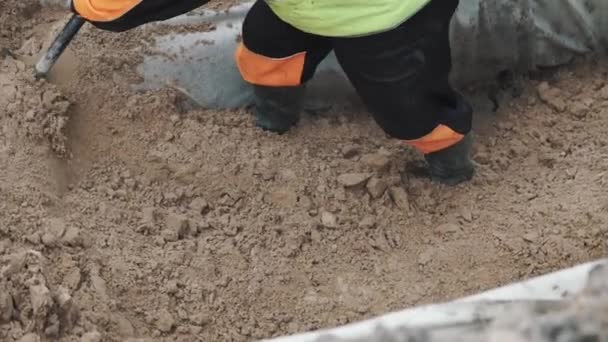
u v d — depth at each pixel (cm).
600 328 239
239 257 409
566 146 446
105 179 425
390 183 430
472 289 402
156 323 388
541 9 454
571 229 413
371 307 398
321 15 369
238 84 447
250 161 431
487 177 436
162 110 439
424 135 402
